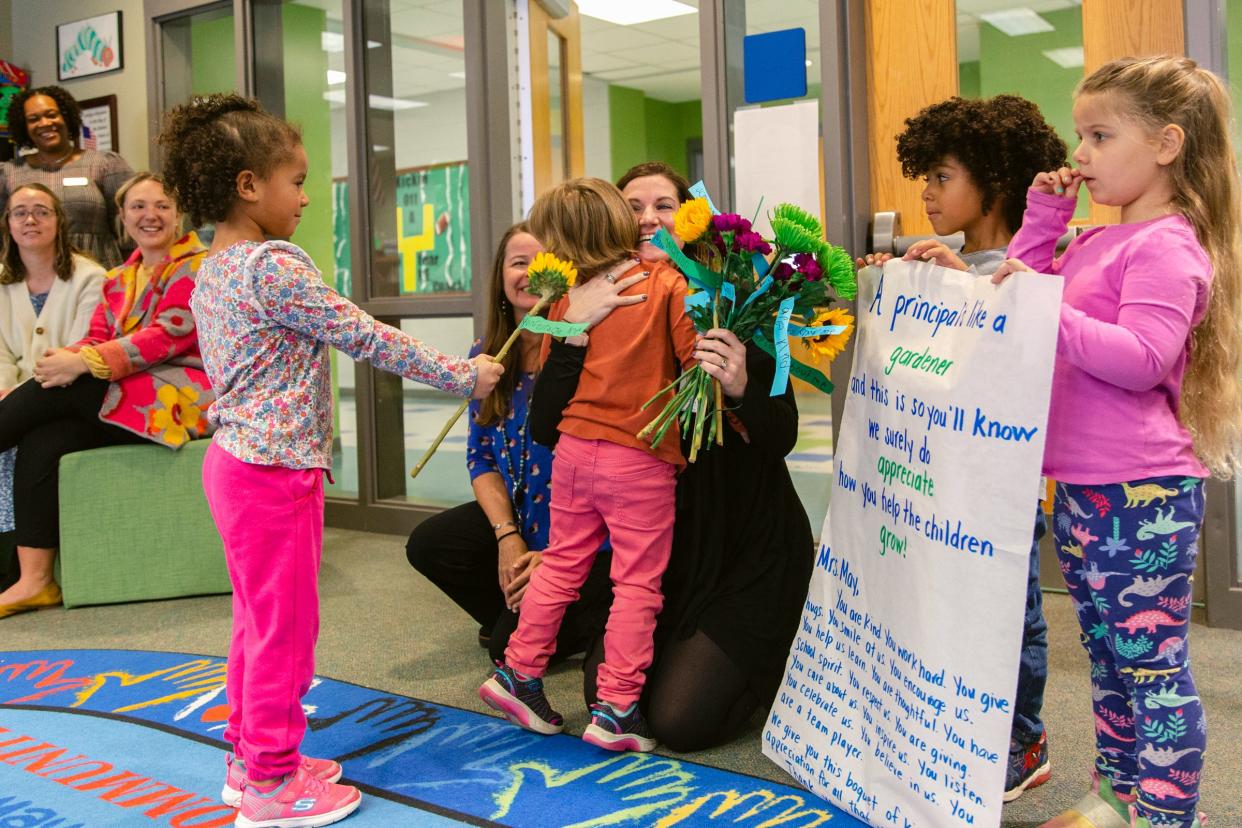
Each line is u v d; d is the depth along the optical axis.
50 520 3.19
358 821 1.72
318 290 1.69
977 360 1.44
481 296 3.93
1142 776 1.41
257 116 1.77
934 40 3.08
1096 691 1.52
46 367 3.11
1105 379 1.35
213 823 1.74
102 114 4.95
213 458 1.71
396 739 2.08
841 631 1.74
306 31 4.52
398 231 4.37
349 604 3.12
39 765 1.99
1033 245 1.55
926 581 1.50
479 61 3.85
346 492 4.55
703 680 1.93
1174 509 1.36
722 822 1.67
